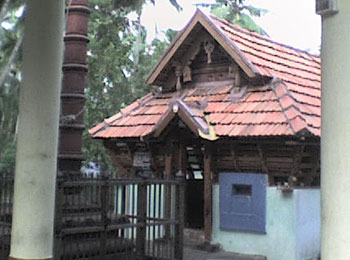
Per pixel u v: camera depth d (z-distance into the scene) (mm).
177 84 10633
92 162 16234
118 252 6902
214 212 9250
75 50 7957
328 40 3346
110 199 7176
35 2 4414
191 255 8625
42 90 4414
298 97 9031
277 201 8516
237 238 8930
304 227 8477
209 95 9906
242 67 9258
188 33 9938
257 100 9086
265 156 8547
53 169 4516
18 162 4434
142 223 7137
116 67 15578
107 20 14844
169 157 9656
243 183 8938
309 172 8711
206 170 9227
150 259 7211
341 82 3270
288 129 7855
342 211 3223
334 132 3281
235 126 8594
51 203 4488
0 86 10391
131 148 10406
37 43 4402
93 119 15367
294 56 11766
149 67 17766
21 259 4301
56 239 5883
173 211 8461
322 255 3332
